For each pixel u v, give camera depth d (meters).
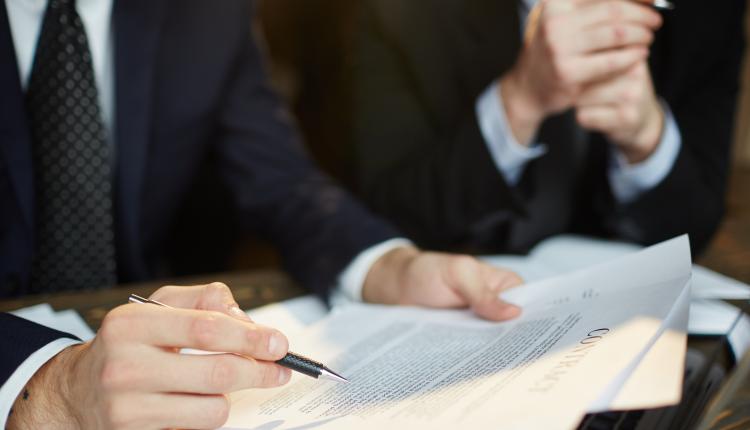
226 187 1.29
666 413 0.54
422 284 0.80
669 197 1.25
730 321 0.72
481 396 0.49
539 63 1.11
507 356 0.57
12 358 0.58
